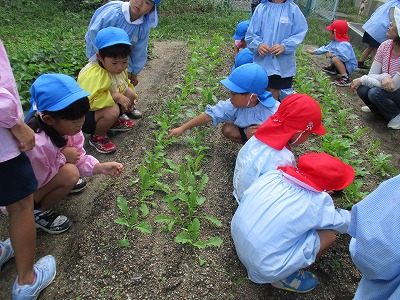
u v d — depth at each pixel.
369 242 1.44
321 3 12.63
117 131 4.30
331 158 2.43
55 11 10.66
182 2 11.90
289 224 2.28
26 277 2.25
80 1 11.30
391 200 1.44
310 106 2.73
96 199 3.19
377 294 1.55
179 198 2.95
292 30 4.73
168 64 6.81
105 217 2.93
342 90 6.57
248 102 3.35
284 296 2.56
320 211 2.33
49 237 2.84
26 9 10.16
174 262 2.58
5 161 1.91
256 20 4.80
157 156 3.60
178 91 5.20
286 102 2.80
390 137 5.01
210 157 3.82
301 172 2.44
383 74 5.06
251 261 2.33
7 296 2.41
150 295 2.37
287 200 2.34
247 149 2.97
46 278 2.39
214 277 2.52
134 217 2.80
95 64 3.81
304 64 7.14
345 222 2.41
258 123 3.51
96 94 3.69
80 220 3.00
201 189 3.20
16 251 2.16
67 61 5.80
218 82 5.57
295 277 2.52
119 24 4.12
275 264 2.25
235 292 2.49
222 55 7.10
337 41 6.83
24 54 5.73
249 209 2.42
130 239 2.73
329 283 2.71
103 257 2.59
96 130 3.85
